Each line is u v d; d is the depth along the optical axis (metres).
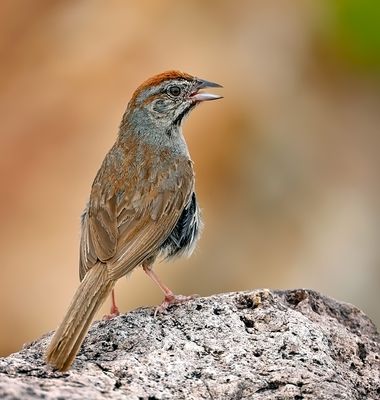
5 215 17.91
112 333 9.16
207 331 9.27
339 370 9.08
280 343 9.12
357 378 9.21
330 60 20.72
